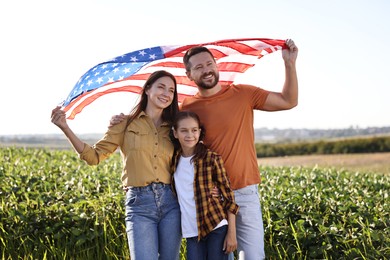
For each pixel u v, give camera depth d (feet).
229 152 13.65
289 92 13.94
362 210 17.92
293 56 13.91
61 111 13.64
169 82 13.88
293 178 25.76
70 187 22.04
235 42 14.82
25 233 18.72
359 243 16.05
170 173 13.76
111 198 19.84
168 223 13.37
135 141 13.65
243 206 13.66
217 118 13.76
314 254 16.12
